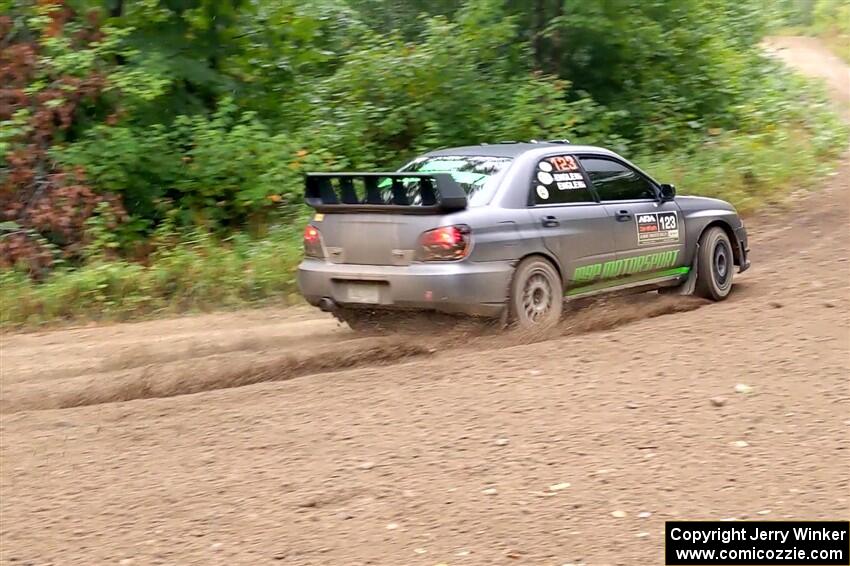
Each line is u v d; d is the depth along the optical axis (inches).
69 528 198.5
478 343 320.8
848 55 1637.6
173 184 523.2
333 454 228.5
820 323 317.1
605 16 681.6
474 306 310.0
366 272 316.8
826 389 253.3
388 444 232.2
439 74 616.4
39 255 472.1
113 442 245.1
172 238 509.0
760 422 233.6
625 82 731.4
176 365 306.3
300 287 335.9
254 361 306.5
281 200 538.9
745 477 204.1
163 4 549.6
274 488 211.8
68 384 296.4
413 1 756.0
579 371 279.7
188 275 451.8
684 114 744.3
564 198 343.6
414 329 327.0
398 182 316.5
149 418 261.3
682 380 266.5
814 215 597.9
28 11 521.0
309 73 656.4
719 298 394.3
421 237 309.4
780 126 830.5
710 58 765.3
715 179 639.1
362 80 620.1
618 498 197.6
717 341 303.1
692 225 386.3
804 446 218.1
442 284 305.6
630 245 359.9
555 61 717.9
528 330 323.0
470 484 208.1
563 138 616.1
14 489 219.1
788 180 687.1
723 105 772.6
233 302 440.1
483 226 313.6
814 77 1224.2
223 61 573.0
